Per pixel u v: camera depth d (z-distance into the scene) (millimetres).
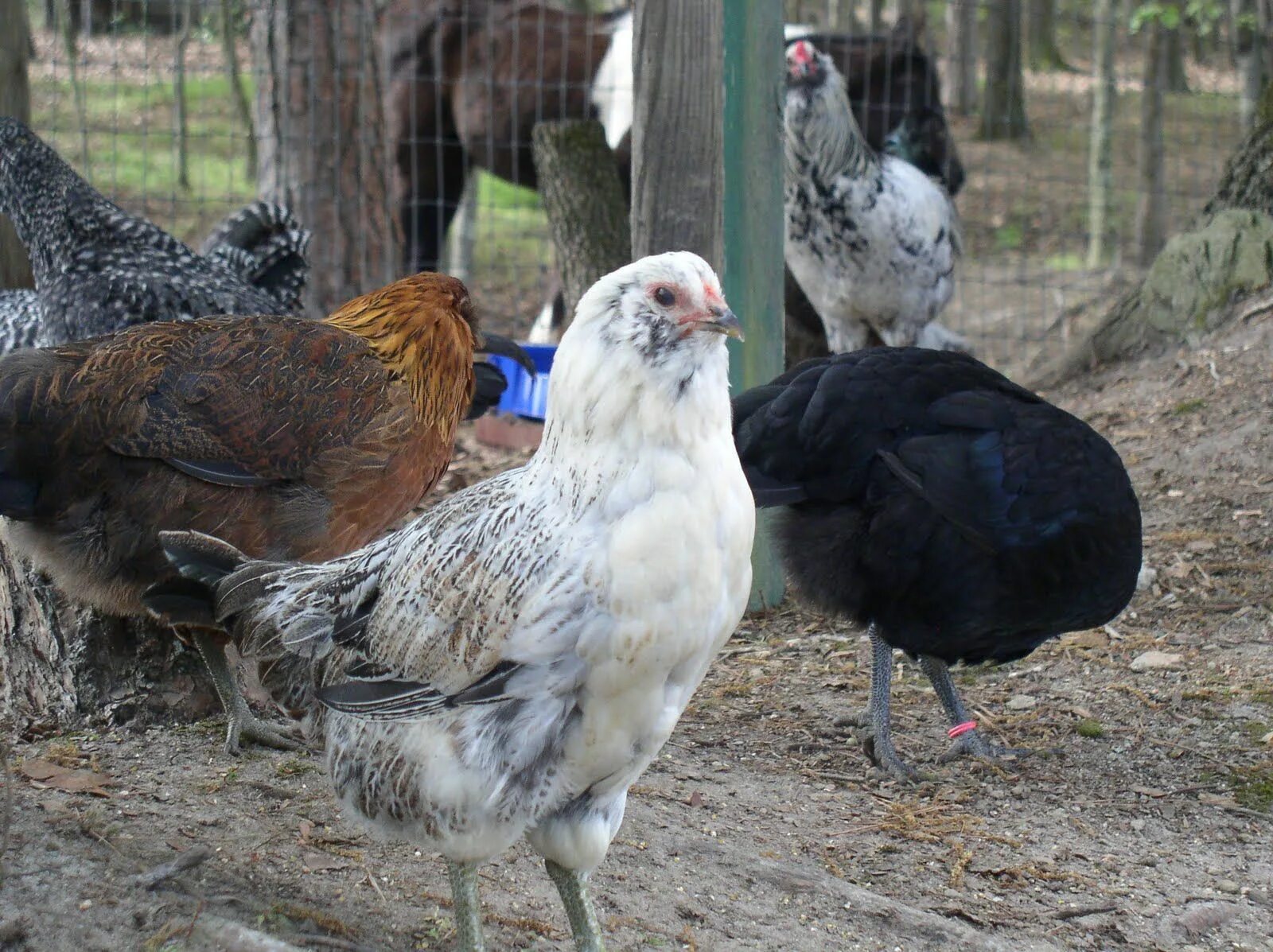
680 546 1846
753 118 2477
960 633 2215
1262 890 2094
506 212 6090
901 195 3031
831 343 3297
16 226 2400
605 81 4055
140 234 2387
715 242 2480
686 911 2021
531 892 2037
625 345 1846
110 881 1977
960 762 2262
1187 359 2977
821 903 2045
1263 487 2695
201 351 2117
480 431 3105
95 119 5602
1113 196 6008
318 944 1948
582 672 1861
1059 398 3037
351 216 3273
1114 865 2117
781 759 2254
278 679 1973
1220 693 2352
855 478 2217
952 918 2049
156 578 2117
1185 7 4973
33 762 2125
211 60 7035
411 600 1892
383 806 1911
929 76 3799
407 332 2213
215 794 2107
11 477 2076
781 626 2535
